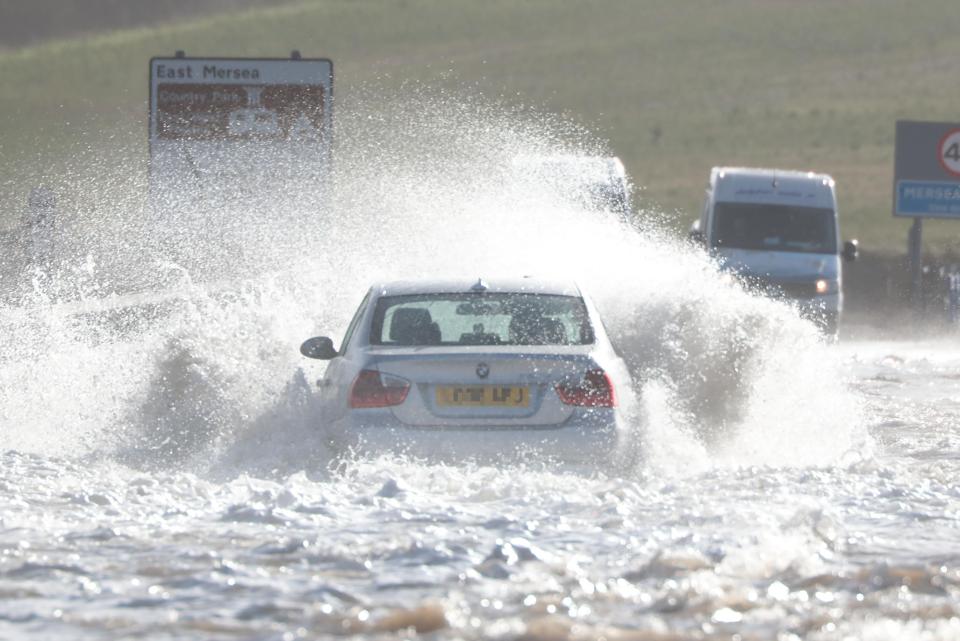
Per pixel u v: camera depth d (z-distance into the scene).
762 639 20.62
